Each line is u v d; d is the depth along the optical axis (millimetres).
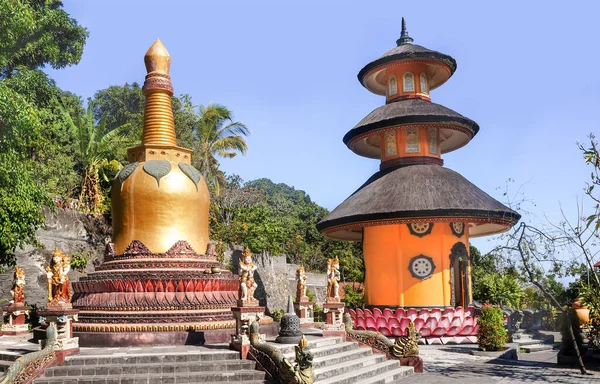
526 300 38344
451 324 29453
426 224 31094
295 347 15141
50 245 30344
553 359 26109
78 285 20500
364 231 33469
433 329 29234
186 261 20781
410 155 33562
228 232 40188
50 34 31531
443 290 30609
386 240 31688
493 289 35812
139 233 21172
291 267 45469
